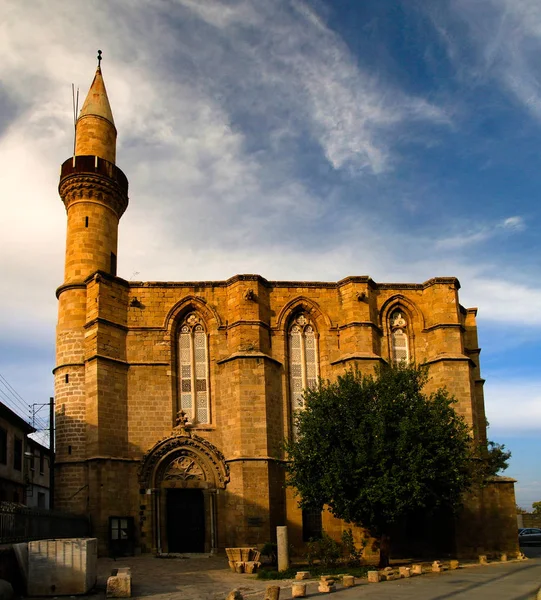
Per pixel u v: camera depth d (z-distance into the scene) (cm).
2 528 2631
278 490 4422
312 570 3428
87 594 2561
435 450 3591
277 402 4669
